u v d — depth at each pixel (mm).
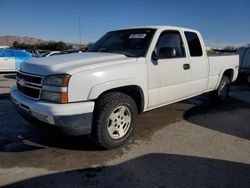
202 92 5832
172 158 3586
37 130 4547
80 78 3305
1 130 4535
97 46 4977
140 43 4367
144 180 3021
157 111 6020
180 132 4633
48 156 3578
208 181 3033
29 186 2859
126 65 3807
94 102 3479
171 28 4770
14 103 3977
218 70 6207
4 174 3094
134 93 4113
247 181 3061
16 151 3723
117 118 3773
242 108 6645
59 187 2852
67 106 3225
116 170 3232
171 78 4594
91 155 3627
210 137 4438
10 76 13703
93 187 2865
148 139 4254
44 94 3357
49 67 3424
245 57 12305
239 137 4484
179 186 2918
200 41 5488
